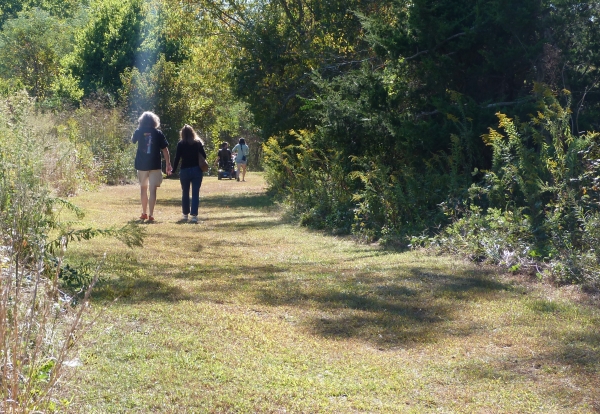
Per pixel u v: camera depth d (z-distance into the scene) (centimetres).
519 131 1117
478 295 709
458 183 1107
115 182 2627
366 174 1246
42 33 5231
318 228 1302
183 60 4828
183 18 2816
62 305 507
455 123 1154
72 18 6875
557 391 450
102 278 720
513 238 880
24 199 630
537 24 1159
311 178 1514
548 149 955
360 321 616
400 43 1273
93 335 516
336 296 707
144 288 702
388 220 1122
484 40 1213
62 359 359
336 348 536
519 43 1185
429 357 521
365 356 518
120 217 1409
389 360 511
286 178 1869
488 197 978
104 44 4991
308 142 1611
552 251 805
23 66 5125
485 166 1165
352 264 904
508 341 556
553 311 645
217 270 842
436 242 996
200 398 418
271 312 641
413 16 1241
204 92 4172
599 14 1137
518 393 448
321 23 2092
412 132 1198
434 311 650
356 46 2000
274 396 428
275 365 488
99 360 471
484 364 502
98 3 5166
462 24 1238
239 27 2523
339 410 413
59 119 2638
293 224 1372
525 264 821
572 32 1162
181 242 1086
